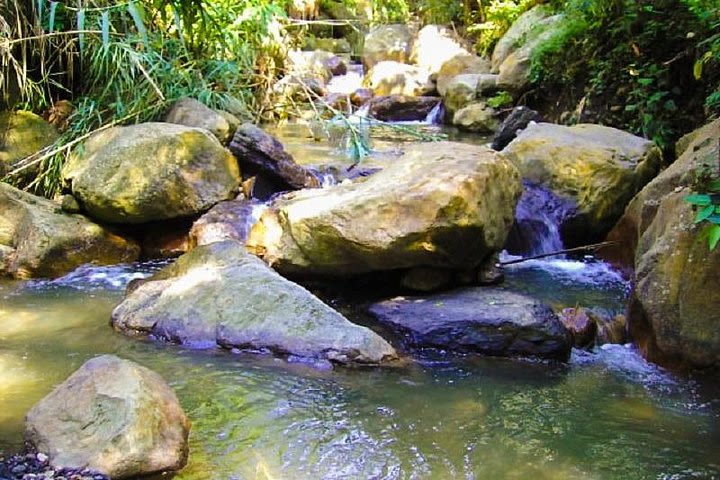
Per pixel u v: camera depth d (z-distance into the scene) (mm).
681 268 3332
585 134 5398
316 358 3398
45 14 5656
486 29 10852
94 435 2408
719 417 2965
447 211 3768
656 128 5922
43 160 5320
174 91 6016
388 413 2947
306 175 5566
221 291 3734
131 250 5043
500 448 2701
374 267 4035
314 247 4078
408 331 3664
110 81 5648
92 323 3850
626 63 6531
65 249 4719
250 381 3188
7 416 2783
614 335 3762
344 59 11867
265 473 2486
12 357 3375
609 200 4961
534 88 8352
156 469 2410
